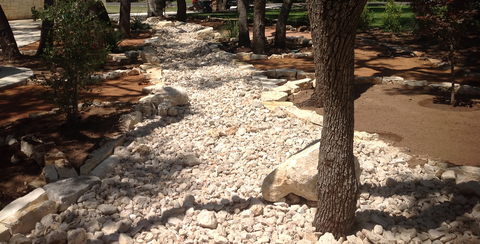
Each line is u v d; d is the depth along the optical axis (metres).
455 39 6.57
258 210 3.72
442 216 3.53
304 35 14.58
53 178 4.21
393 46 12.16
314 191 3.70
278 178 3.82
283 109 6.61
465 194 3.81
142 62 10.83
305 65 10.14
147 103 6.55
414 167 4.52
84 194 3.99
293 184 3.76
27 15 23.19
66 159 4.59
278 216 3.72
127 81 8.82
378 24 16.33
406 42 12.75
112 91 7.87
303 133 5.65
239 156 4.98
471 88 7.22
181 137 5.63
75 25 5.25
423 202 3.76
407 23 15.04
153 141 5.45
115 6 33.41
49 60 5.31
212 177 4.50
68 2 5.31
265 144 5.33
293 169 3.73
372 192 4.05
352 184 3.19
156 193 4.18
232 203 3.96
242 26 12.52
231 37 14.48
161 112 6.39
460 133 5.41
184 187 4.25
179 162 4.82
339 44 2.70
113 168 4.62
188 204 3.87
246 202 3.94
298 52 11.93
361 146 5.01
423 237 3.24
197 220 3.59
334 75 2.88
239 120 6.27
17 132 5.45
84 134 5.41
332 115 3.04
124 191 4.11
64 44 5.25
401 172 4.39
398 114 6.30
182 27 17.70
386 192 4.00
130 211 3.80
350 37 2.68
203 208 3.86
